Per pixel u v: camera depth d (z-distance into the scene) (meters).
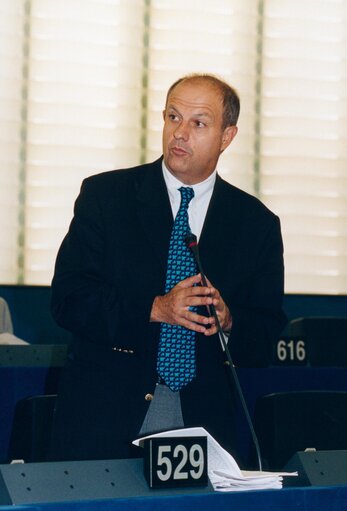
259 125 9.33
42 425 3.94
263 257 3.62
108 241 3.45
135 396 3.33
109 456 3.28
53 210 8.65
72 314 3.32
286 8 9.45
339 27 9.57
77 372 3.38
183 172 3.48
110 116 8.88
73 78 8.78
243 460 4.54
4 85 8.58
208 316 3.48
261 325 3.53
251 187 9.29
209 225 3.54
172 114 3.49
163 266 3.43
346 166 9.52
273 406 4.10
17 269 8.53
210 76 3.55
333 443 4.14
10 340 5.50
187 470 2.41
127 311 3.29
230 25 9.27
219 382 3.46
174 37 9.12
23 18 8.65
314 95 9.47
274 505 2.35
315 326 5.55
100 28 8.89
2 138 8.56
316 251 9.36
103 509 2.17
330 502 2.42
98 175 3.62
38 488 2.22
